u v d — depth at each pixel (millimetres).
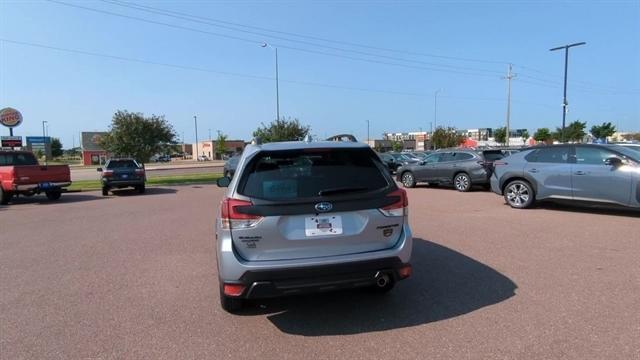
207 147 123688
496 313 4527
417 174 19203
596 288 5152
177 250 7984
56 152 127875
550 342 3848
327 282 4176
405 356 3713
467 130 115062
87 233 10031
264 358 3789
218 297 5395
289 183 4289
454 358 3641
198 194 19828
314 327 4391
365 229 4316
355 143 4734
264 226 4145
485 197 14805
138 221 11648
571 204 10664
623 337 3896
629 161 9586
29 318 4832
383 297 5121
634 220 9312
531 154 11312
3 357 3918
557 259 6434
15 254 8008
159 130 30109
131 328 4504
